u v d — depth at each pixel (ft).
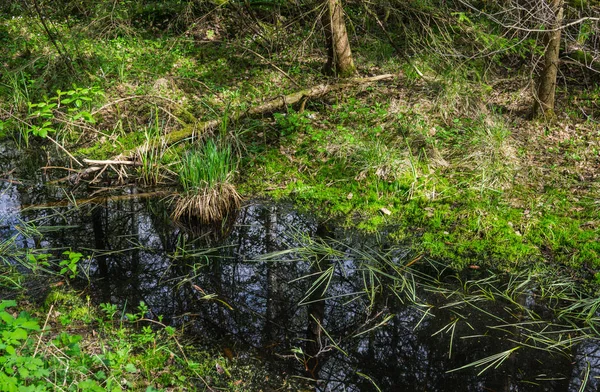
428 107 24.04
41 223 18.58
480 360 13.24
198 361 12.91
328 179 20.72
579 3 26.11
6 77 26.43
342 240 17.92
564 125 22.77
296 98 24.21
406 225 18.49
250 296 15.56
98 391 9.93
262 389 12.21
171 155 21.75
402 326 14.39
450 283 15.96
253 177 21.04
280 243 17.90
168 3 33.63
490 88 25.49
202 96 25.76
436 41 26.11
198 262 17.02
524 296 15.39
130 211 19.60
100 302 14.79
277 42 29.50
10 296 14.74
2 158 22.76
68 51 27.68
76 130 23.66
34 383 10.07
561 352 13.47
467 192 19.42
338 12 25.93
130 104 25.00
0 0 33.50
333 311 14.99
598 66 26.08
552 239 17.29
